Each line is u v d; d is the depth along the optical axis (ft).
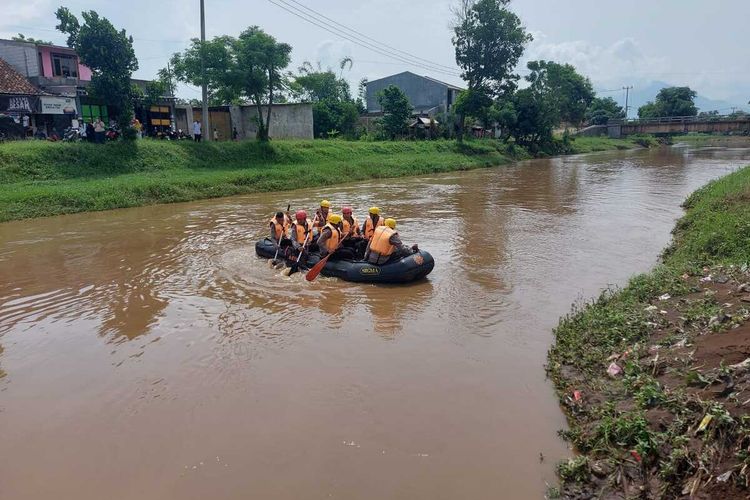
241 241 41.55
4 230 47.11
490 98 138.10
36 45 91.61
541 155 161.58
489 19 131.23
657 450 13.26
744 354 15.14
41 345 22.86
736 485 11.40
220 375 19.95
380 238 30.27
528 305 26.91
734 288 21.52
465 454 15.16
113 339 23.36
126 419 17.21
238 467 14.76
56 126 80.89
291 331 23.93
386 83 189.16
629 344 19.40
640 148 212.23
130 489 14.03
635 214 53.26
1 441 16.22
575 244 39.99
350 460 14.97
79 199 56.80
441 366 20.40
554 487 13.67
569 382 18.52
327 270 31.83
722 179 60.59
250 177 74.54
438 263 34.94
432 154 122.52
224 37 87.25
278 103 117.39
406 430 16.30
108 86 73.67
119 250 39.06
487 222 49.55
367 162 98.99
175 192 64.64
